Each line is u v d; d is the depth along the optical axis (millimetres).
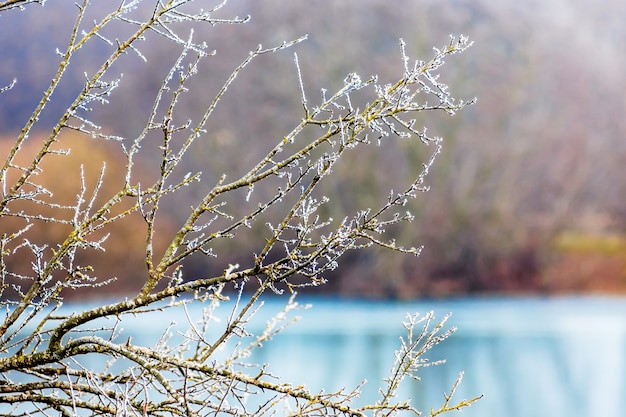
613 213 40156
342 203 37406
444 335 3221
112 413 2697
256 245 34219
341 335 18625
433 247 37406
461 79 40062
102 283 2893
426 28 40500
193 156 37125
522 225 38562
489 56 40781
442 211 37938
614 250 38938
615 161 40469
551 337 19797
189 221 2760
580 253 38781
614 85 41375
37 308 2838
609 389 13578
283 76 39969
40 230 13992
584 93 41125
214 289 2723
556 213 39469
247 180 2729
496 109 39875
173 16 2793
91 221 2822
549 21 41719
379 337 18438
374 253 36469
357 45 40594
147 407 2631
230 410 2629
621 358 16469
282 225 2670
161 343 2916
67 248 2832
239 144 38500
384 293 36031
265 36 40531
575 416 11562
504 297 36312
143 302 2682
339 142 2719
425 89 2703
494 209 38594
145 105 36469
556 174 39938
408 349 3203
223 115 38375
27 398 2768
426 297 36125
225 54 39156
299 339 17234
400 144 38125
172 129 2715
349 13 40719
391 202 2648
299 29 40594
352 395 2727
